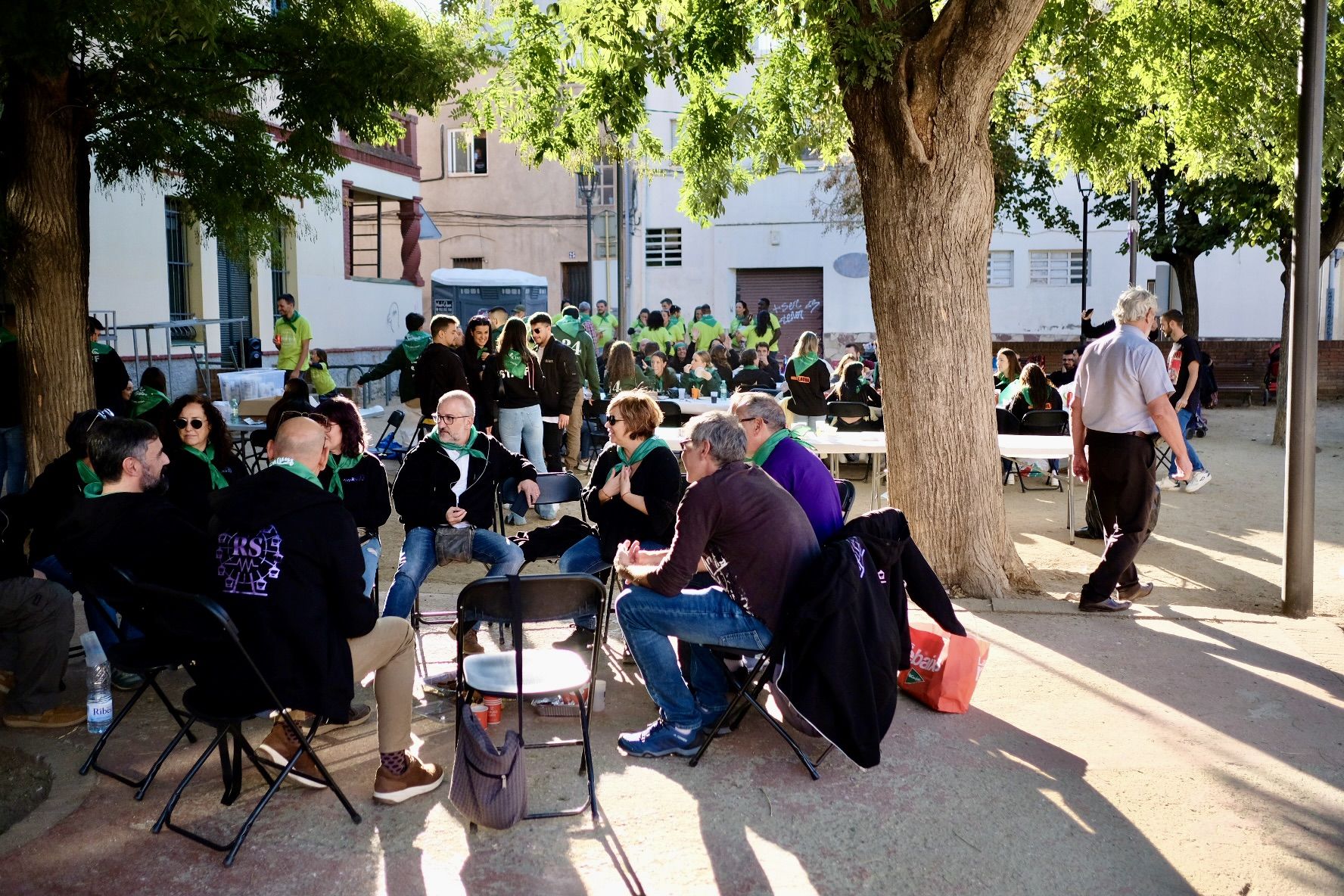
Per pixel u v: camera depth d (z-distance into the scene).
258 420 10.23
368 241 26.58
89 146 9.01
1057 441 8.82
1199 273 27.89
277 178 9.89
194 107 8.29
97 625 4.91
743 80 24.30
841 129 10.23
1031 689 5.18
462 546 5.49
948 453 6.75
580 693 4.02
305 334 14.43
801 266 29.14
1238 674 5.37
